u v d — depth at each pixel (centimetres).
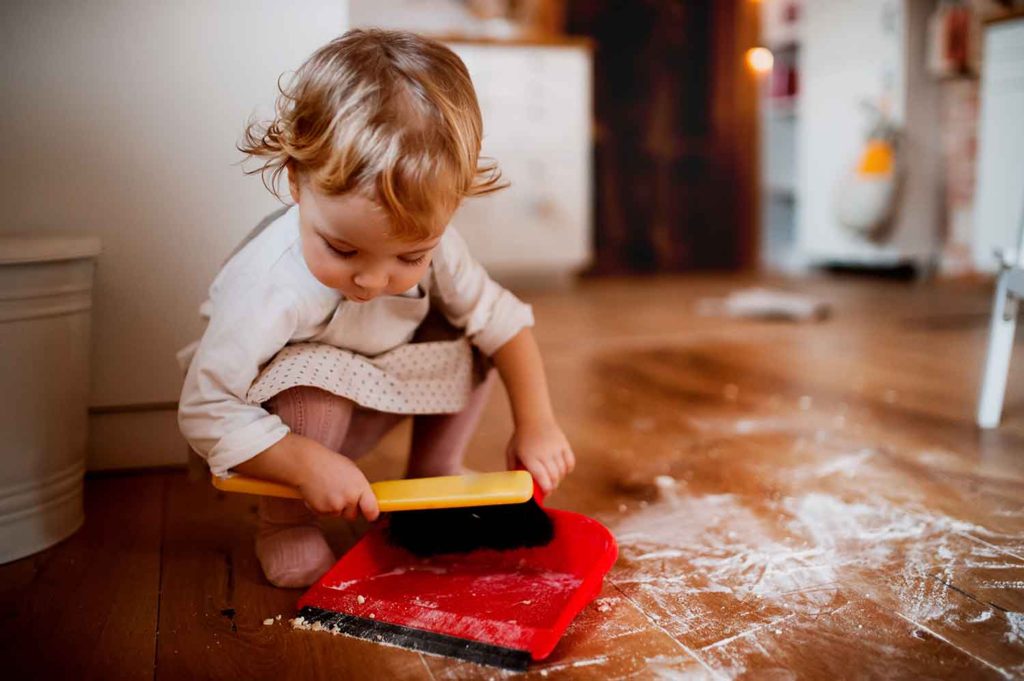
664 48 357
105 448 115
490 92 299
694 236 372
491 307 88
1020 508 96
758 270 368
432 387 86
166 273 112
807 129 335
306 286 76
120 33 107
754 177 375
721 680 62
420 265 69
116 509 102
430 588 77
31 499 88
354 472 71
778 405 146
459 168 65
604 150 355
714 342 207
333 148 62
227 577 83
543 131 309
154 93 109
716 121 368
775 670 64
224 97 111
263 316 74
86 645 69
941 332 210
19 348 84
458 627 69
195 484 111
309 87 66
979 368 170
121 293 111
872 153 299
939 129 305
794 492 103
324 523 97
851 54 312
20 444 86
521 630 67
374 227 63
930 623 70
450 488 73
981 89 271
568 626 71
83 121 107
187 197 112
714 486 106
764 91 371
